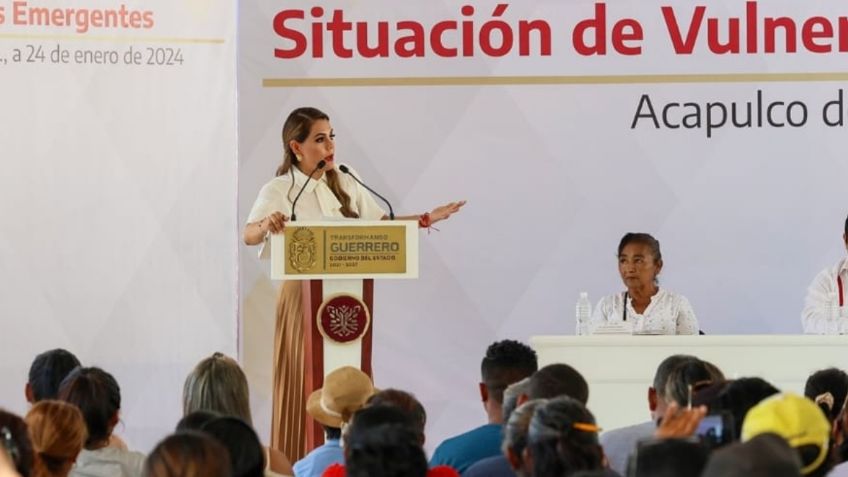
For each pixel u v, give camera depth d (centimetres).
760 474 637
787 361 1856
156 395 2294
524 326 2353
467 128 2352
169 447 817
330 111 2341
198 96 2303
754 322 2352
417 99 2352
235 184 2309
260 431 2325
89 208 2281
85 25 2278
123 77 2284
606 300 2227
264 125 2325
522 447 972
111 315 2284
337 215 2270
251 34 2331
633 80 2353
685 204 2353
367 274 1778
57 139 2273
